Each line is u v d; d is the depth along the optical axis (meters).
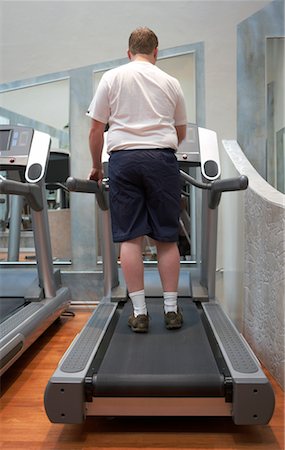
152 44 1.92
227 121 3.10
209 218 2.40
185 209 3.19
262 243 1.96
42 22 3.28
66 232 3.40
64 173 3.34
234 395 1.33
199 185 2.07
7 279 2.73
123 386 1.37
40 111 3.46
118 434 1.41
